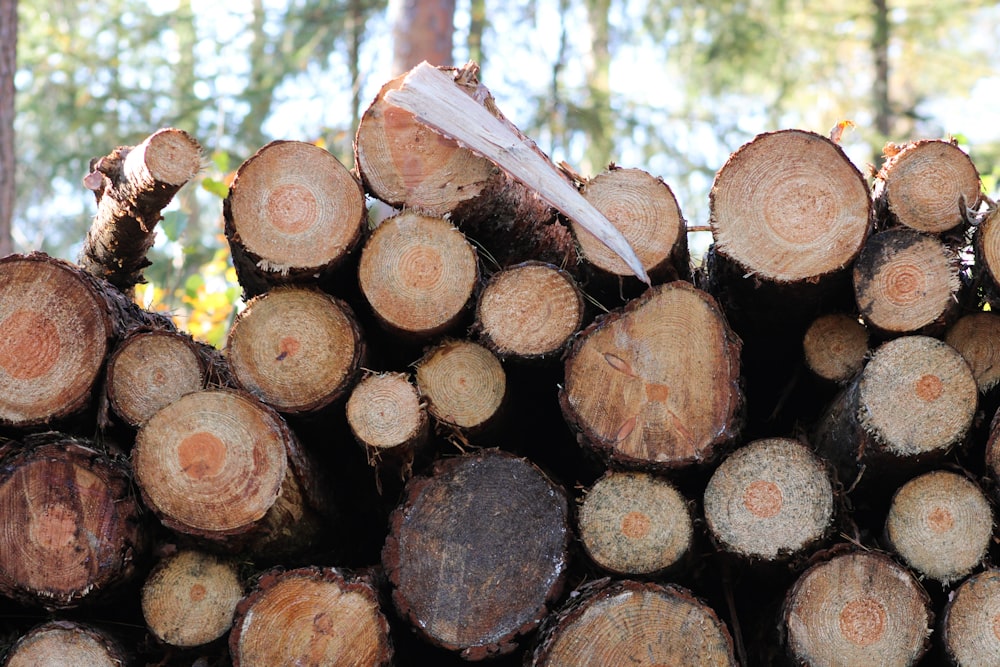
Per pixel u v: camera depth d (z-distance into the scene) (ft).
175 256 18.92
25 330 9.00
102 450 8.88
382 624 8.30
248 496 8.43
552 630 8.22
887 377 8.58
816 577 8.31
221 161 17.88
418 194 9.53
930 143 9.35
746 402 9.23
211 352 9.87
